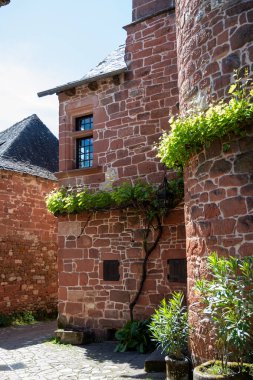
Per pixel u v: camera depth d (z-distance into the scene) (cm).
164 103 874
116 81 941
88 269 916
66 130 1009
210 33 545
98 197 890
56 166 1616
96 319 886
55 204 961
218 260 460
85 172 957
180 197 796
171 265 806
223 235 490
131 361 686
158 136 870
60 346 839
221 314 442
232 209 483
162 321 557
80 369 644
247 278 427
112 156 928
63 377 600
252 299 423
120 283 866
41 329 1145
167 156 583
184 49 614
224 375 401
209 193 517
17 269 1318
